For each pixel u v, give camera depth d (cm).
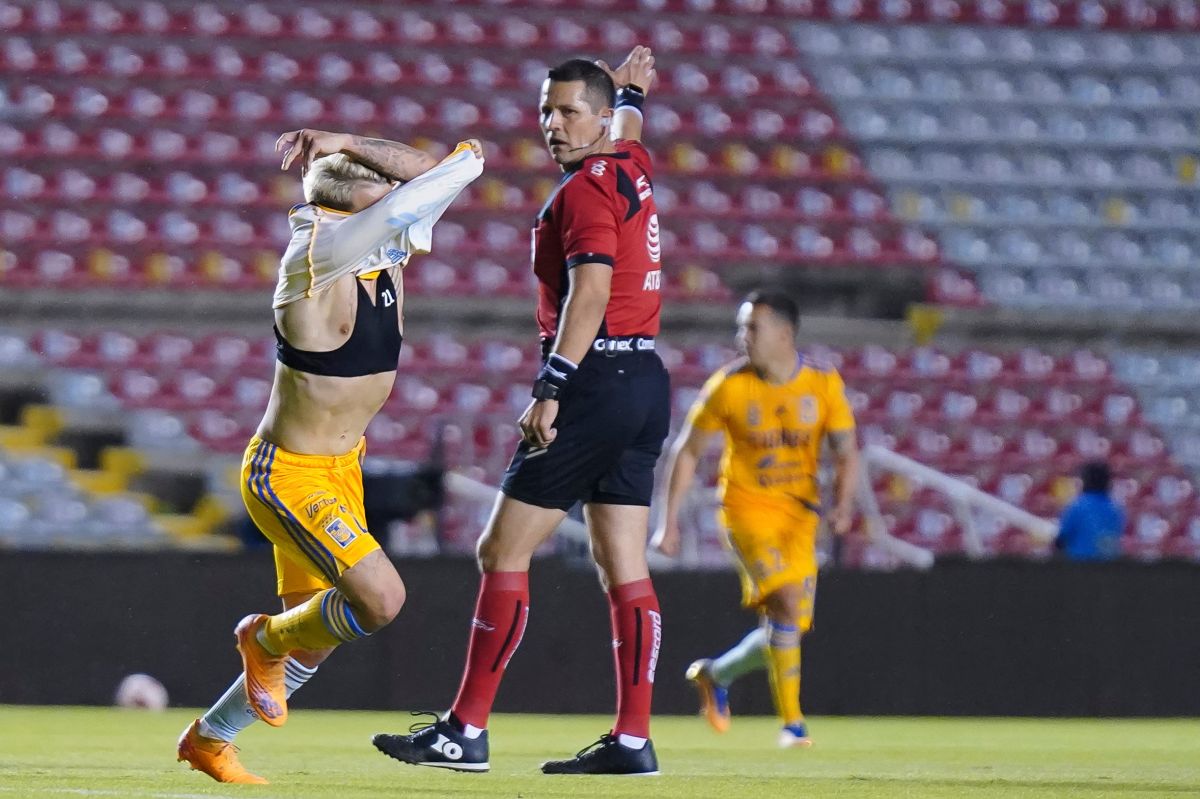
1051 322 6656
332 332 1667
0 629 3934
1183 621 4222
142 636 3950
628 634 2045
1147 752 2925
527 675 4003
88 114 6606
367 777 1986
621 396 1973
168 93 6706
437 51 7000
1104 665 4191
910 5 7431
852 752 2845
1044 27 7469
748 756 2700
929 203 6988
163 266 6316
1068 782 2084
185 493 5803
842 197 6956
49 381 5931
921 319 6575
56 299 6131
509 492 1989
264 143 6675
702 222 6794
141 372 6025
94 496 5678
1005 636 4175
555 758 2567
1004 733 3544
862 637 4144
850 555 5022
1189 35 7556
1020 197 7056
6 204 6375
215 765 1803
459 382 6119
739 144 7031
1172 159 7231
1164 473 6375
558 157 1994
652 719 4034
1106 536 4584
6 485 5622
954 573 4172
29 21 6738
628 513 2041
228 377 6066
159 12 6850
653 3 7225
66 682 3938
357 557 1666
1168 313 6762
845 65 7275
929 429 6281
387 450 5866
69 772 2022
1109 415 6488
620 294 1975
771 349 2861
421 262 6450
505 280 6488
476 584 3991
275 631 1714
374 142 1705
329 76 6850
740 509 2894
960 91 7288
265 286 6281
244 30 6888
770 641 2908
